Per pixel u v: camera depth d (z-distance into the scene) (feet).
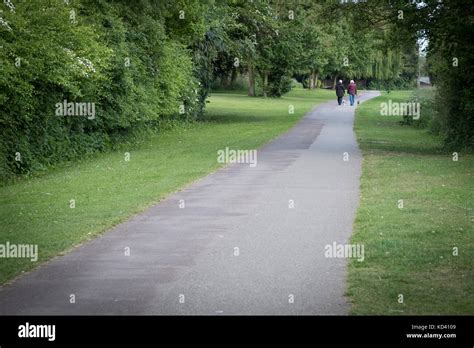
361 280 32.24
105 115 101.96
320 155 85.81
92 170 78.18
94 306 29.58
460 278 32.42
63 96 88.94
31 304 29.96
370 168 72.69
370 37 116.88
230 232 43.34
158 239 41.83
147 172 74.02
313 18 115.03
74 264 36.45
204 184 63.72
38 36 76.69
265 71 275.59
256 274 33.81
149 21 116.88
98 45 91.66
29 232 44.62
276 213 49.16
